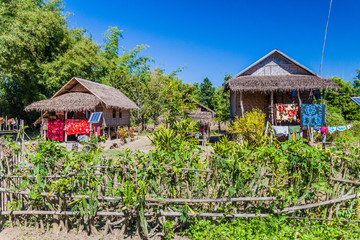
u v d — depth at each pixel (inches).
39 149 147.3
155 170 147.0
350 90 1166.3
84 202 145.3
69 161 145.6
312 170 148.8
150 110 999.0
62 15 916.0
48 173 149.7
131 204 139.9
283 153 147.3
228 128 531.5
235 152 152.3
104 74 1245.1
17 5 724.0
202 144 573.0
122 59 1504.7
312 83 532.4
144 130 1038.4
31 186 152.8
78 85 748.6
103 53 1320.1
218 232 140.3
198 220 153.5
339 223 154.3
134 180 143.8
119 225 161.2
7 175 154.6
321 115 518.6
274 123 551.8
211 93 1535.4
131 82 1147.9
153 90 1029.2
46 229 158.6
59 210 151.8
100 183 151.6
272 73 641.0
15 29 651.5
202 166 155.6
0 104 859.4
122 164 148.9
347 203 161.2
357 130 588.4
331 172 153.4
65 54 856.3
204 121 575.8
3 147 162.1
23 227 160.9
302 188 152.6
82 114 790.5
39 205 162.7
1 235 150.9
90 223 150.3
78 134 690.2
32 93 860.0
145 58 1518.2
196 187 150.3
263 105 651.5
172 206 152.8
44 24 740.0
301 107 525.0
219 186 153.0
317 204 152.5
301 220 153.9
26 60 718.5
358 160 154.9
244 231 139.5
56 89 880.9
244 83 545.0
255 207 157.1
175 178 149.8
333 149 153.0
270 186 151.7
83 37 1049.5
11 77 775.1
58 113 687.7
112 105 697.6
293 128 506.6
